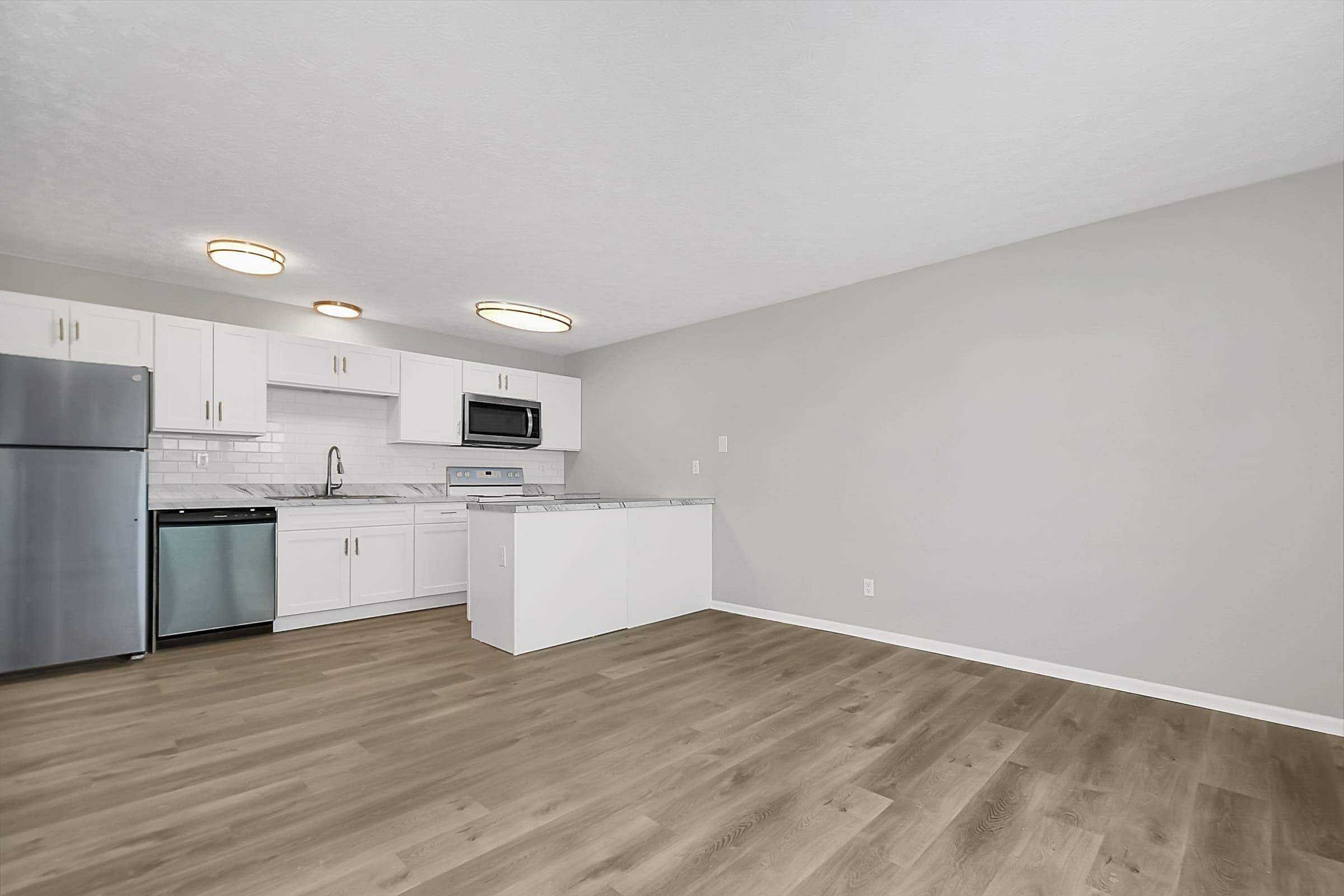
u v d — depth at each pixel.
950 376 3.65
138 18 1.71
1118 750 2.34
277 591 4.10
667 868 1.62
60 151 2.44
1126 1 1.67
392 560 4.64
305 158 2.51
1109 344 3.10
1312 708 2.56
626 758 2.26
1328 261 2.58
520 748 2.34
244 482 4.44
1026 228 3.23
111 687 3.04
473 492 5.67
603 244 3.43
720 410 4.92
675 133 2.34
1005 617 3.40
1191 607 2.85
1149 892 1.55
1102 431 3.11
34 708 2.74
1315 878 1.60
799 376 4.41
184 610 3.75
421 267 3.80
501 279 4.03
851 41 1.84
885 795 2.01
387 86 2.04
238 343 4.16
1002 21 1.75
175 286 4.15
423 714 2.67
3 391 3.18
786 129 2.31
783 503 4.47
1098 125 2.28
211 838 1.74
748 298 4.43
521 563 3.62
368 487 5.06
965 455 3.58
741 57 1.91
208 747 2.34
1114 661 3.04
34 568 3.23
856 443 4.07
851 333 4.12
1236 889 1.56
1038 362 3.32
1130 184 2.75
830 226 3.20
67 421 3.34
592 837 1.76
